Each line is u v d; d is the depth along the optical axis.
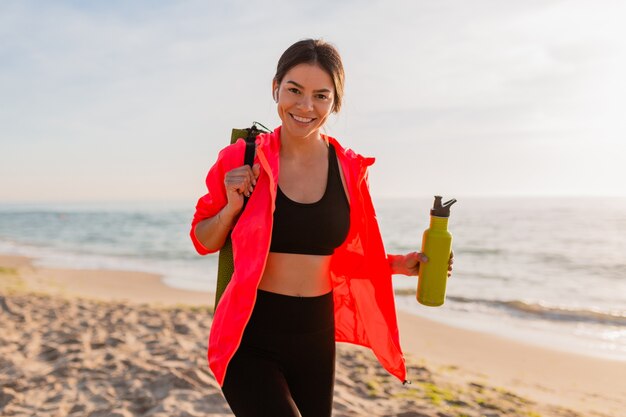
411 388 4.97
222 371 1.81
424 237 2.23
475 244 25.33
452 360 6.83
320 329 1.99
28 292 9.97
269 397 1.77
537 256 20.62
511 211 63.28
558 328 8.90
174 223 47.78
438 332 8.40
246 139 2.09
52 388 4.65
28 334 6.49
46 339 6.25
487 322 9.21
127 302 9.25
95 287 12.51
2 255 21.55
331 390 2.03
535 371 6.49
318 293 2.00
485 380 5.80
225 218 1.91
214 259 20.20
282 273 1.93
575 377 6.28
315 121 1.93
